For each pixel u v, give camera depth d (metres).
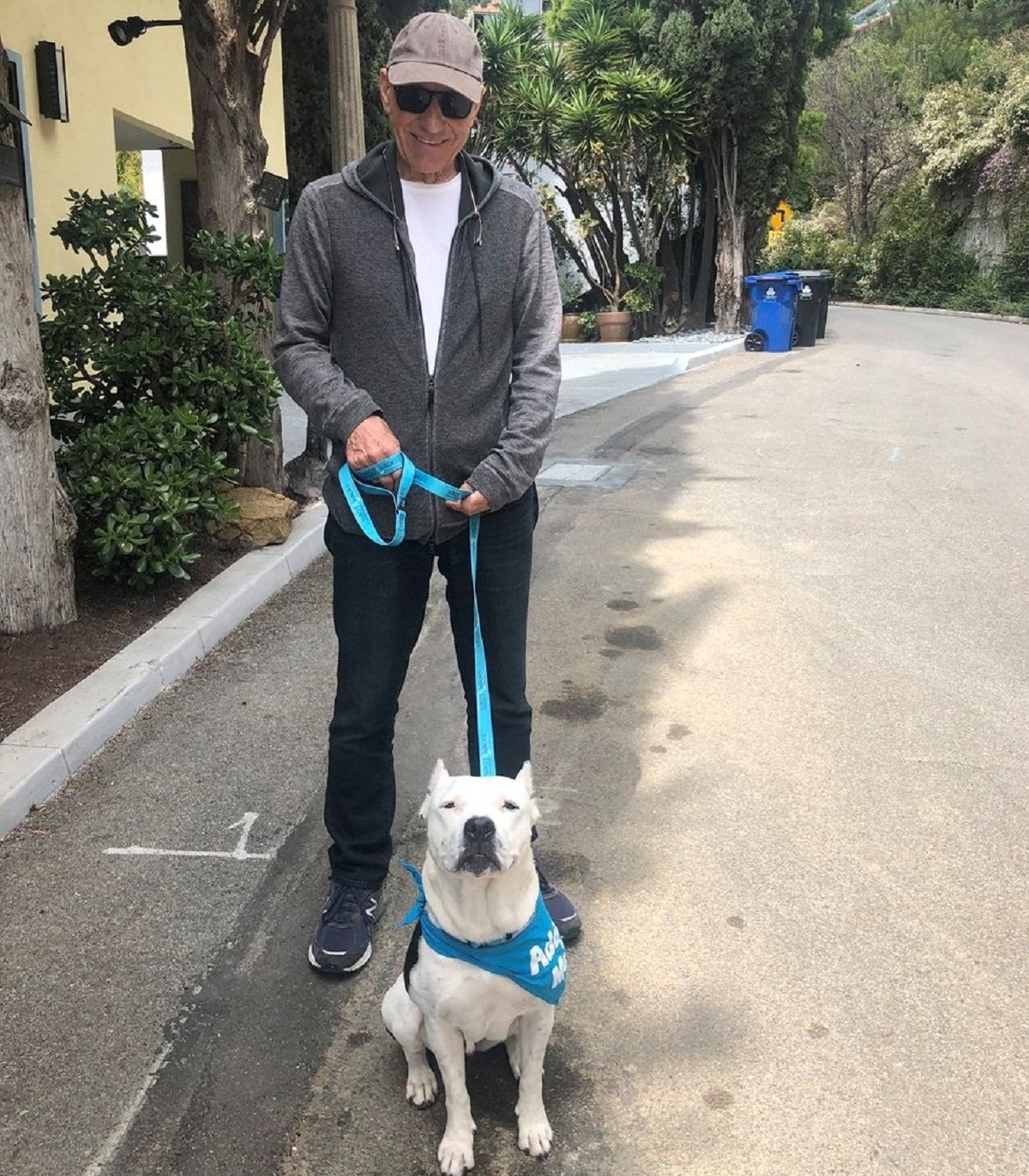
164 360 5.69
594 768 3.95
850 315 30.69
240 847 3.44
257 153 6.41
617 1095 2.46
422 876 2.29
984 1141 2.33
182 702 4.46
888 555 6.52
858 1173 2.25
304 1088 2.49
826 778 3.88
